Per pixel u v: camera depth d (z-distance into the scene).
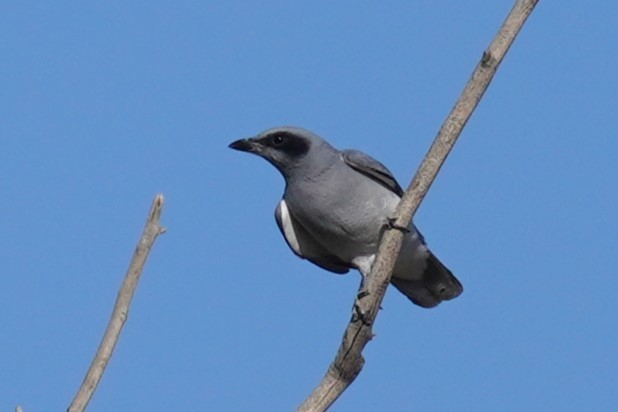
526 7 8.71
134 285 7.10
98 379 6.88
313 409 8.53
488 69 8.75
